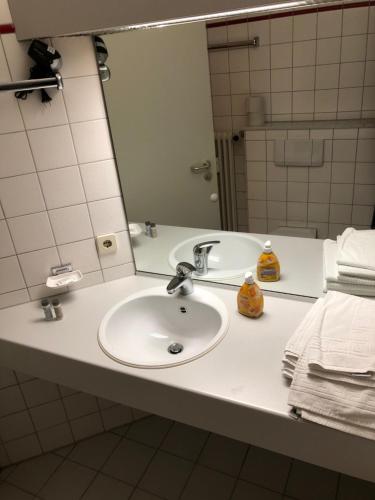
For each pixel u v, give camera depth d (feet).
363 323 3.94
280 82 4.35
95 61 4.66
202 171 5.11
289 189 4.84
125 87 4.72
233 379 3.92
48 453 6.61
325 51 4.05
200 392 3.83
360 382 3.41
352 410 3.31
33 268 5.33
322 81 4.18
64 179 5.05
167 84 4.62
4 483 6.21
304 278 5.13
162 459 6.31
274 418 3.59
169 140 4.94
